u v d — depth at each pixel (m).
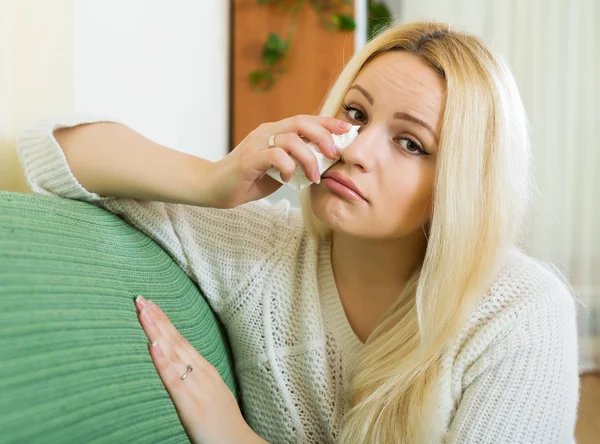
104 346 0.50
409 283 0.82
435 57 0.71
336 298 0.84
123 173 0.70
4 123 0.80
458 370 0.72
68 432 0.40
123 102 1.15
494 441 0.69
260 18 2.25
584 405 2.08
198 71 1.75
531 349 0.69
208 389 0.67
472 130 0.71
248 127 2.28
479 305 0.73
